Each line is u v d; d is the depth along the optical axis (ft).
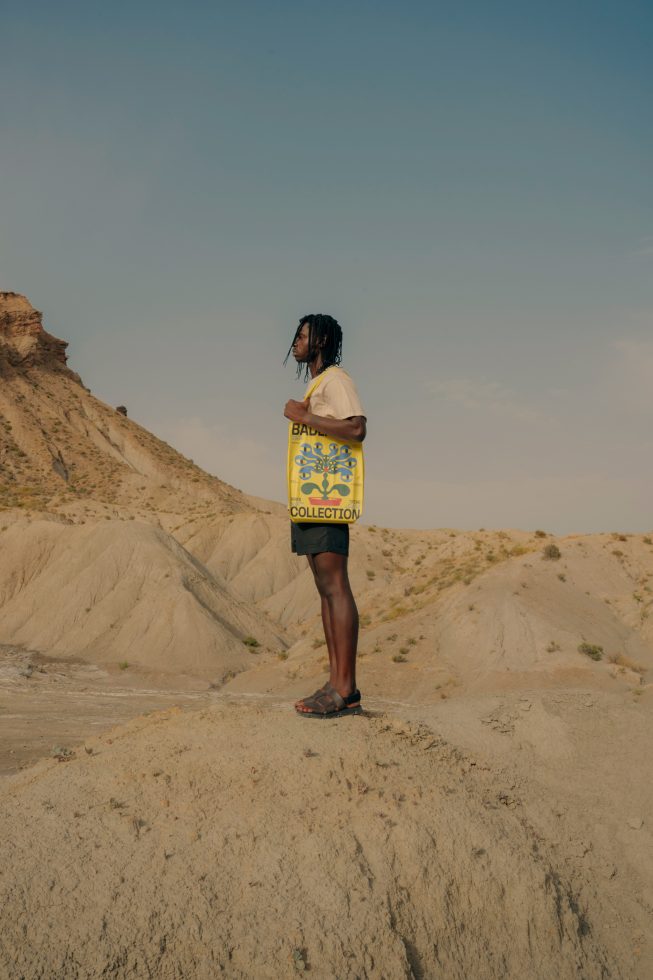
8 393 473.26
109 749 22.44
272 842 18.74
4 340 508.94
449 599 157.38
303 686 140.05
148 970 16.20
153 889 17.46
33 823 18.94
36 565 219.00
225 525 330.75
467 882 19.66
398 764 22.08
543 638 135.54
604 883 22.61
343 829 19.34
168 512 392.47
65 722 113.39
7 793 20.70
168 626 181.06
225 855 18.37
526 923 19.74
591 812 24.58
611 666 127.44
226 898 17.53
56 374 526.16
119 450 483.51
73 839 18.45
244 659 174.81
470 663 133.90
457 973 18.26
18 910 16.61
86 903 17.01
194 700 136.05
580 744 27.58
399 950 17.52
